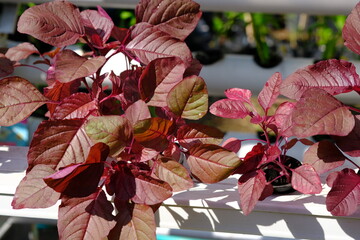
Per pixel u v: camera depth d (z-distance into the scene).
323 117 0.87
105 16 1.01
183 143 0.96
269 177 0.99
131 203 0.92
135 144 0.93
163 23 0.99
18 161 1.11
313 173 0.93
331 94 0.92
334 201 0.89
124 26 2.14
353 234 0.96
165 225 1.00
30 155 0.90
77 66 0.90
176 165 0.91
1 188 1.01
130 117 0.91
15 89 0.97
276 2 1.38
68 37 0.95
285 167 0.98
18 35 1.77
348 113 0.88
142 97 0.93
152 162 0.96
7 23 1.50
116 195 0.90
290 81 0.93
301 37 2.51
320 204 0.96
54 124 0.92
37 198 0.89
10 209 1.02
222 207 0.97
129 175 0.91
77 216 0.89
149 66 0.92
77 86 1.03
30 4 1.89
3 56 1.06
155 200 0.88
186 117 0.92
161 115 1.04
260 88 1.59
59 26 0.94
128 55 0.99
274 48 2.46
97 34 0.98
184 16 0.99
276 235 0.97
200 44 2.45
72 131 0.93
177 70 0.93
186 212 0.98
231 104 0.98
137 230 0.90
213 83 1.60
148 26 0.97
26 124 1.50
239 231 0.98
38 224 1.66
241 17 2.27
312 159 0.96
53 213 1.02
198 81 0.90
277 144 0.99
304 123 0.86
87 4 1.44
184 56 0.95
